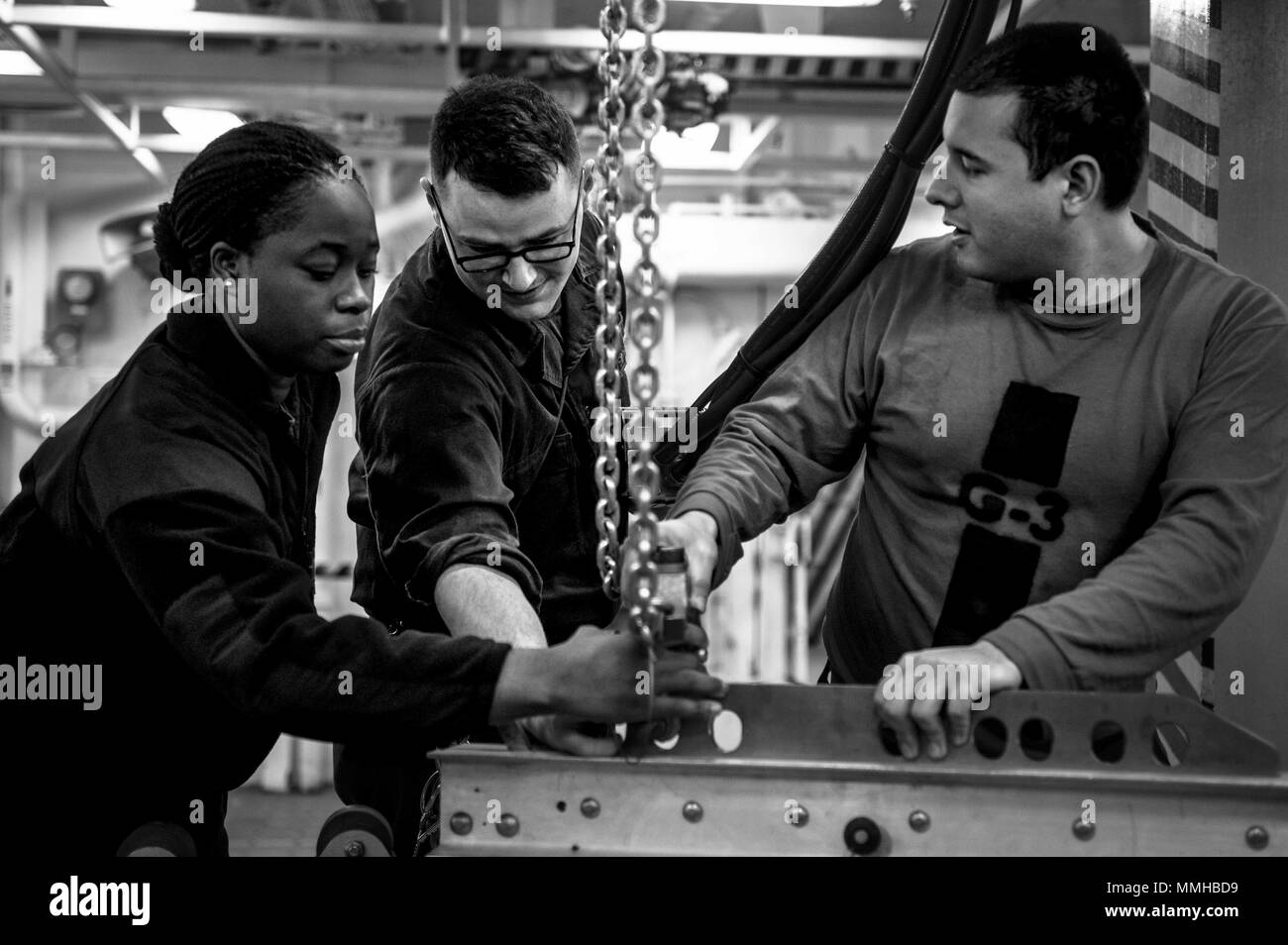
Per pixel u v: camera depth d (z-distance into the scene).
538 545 1.93
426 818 1.79
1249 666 2.11
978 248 1.63
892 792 1.36
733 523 1.66
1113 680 1.45
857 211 1.82
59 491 1.54
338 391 1.84
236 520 1.46
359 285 1.58
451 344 1.74
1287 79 2.17
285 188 1.52
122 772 1.63
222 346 1.56
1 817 1.62
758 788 1.37
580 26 3.99
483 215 1.63
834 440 1.79
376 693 1.35
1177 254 1.65
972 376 1.68
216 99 4.62
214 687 1.43
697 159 5.22
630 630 1.35
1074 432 1.62
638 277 1.32
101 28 4.05
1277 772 1.34
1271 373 1.55
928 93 1.78
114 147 5.84
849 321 1.81
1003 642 1.43
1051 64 1.55
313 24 4.04
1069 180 1.56
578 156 1.71
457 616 1.53
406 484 1.69
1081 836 1.35
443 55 4.42
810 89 4.31
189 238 1.56
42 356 6.57
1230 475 1.53
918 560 1.72
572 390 1.92
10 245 6.55
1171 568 1.48
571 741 1.39
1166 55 2.26
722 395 1.98
